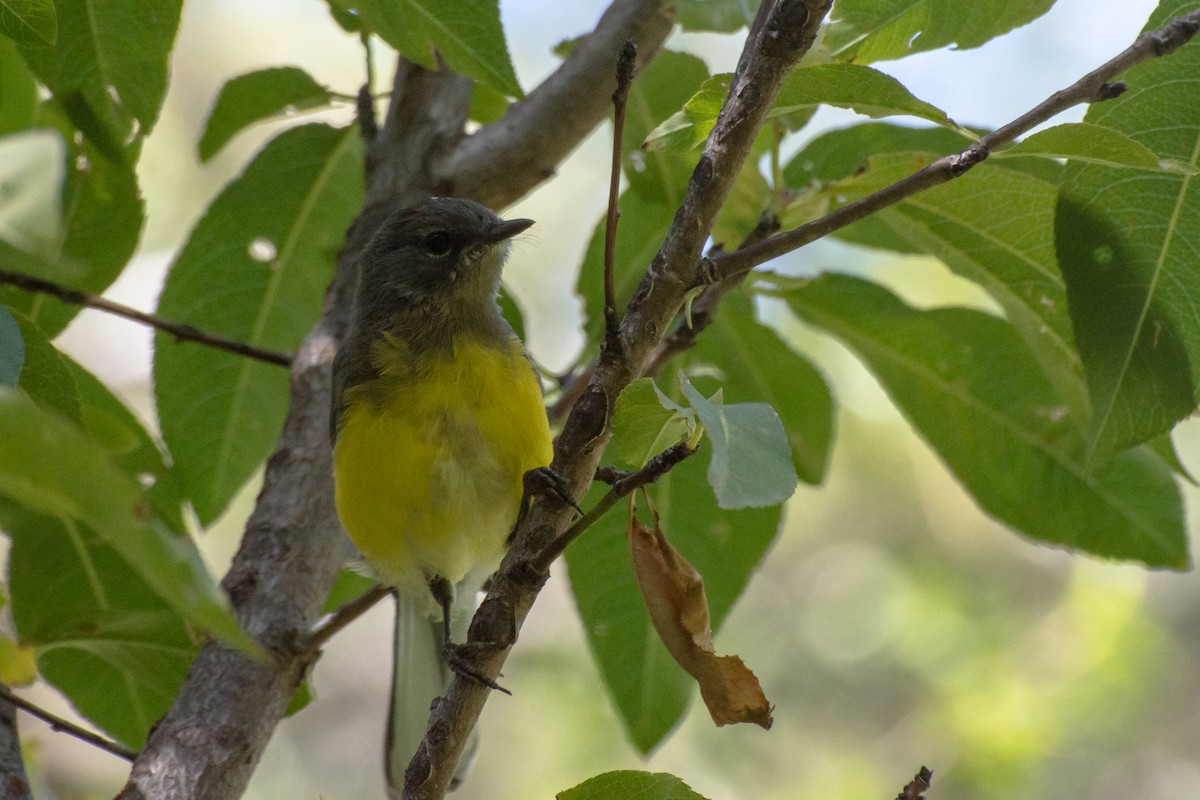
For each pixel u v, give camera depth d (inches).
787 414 358.6
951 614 737.0
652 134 241.0
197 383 371.2
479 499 328.8
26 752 367.9
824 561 778.8
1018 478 344.2
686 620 222.7
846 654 749.3
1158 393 249.0
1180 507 331.6
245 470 373.1
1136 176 247.4
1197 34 237.5
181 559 129.3
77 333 704.4
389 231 360.5
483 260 356.8
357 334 341.4
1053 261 285.1
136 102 292.4
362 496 323.3
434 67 279.9
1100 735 678.5
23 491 130.7
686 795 220.1
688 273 212.8
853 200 284.8
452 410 326.0
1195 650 733.9
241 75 354.0
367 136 363.6
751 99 209.9
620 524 343.3
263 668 274.4
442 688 365.7
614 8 352.8
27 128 339.9
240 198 373.1
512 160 362.9
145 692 327.6
